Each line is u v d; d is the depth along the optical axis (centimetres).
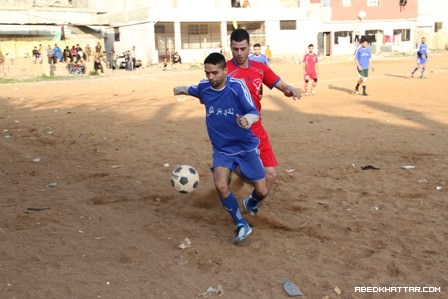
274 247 496
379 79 2466
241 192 680
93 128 1230
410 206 612
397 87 2061
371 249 490
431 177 730
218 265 458
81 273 442
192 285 421
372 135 1055
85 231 546
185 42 4416
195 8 4209
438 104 1518
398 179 725
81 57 3775
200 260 469
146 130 1185
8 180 762
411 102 1583
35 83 2823
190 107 1603
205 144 1003
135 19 4212
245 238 499
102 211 614
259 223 568
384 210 599
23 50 3984
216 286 419
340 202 631
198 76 3078
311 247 496
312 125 1205
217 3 4388
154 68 3862
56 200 659
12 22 3916
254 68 546
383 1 5106
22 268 451
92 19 4350
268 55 4222
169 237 528
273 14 4559
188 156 901
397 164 810
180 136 1095
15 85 2708
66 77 3241
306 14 4716
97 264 461
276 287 417
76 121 1356
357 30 5044
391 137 1028
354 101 1661
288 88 555
